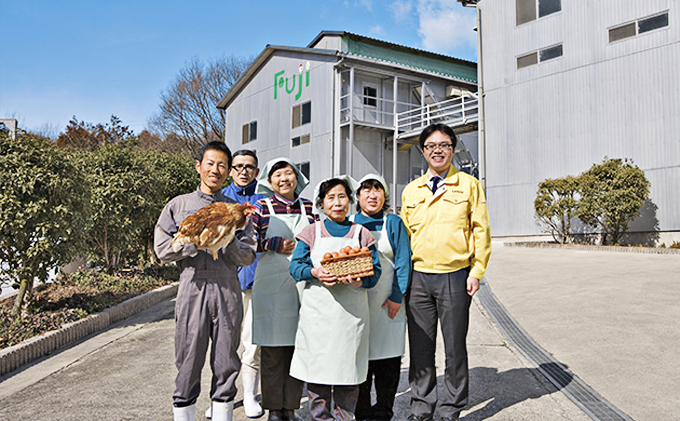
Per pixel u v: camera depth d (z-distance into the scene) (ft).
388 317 10.71
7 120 43.45
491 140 53.98
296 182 11.88
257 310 10.94
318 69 66.85
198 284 9.64
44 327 18.34
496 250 43.19
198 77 113.39
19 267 19.40
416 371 10.77
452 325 10.46
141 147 115.24
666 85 42.47
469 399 12.10
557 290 23.75
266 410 11.85
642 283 23.43
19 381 14.20
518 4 52.39
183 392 9.50
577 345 15.72
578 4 48.03
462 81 70.59
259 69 79.10
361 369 9.72
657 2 43.19
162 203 32.71
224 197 10.88
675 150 41.70
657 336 15.72
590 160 46.65
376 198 11.04
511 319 19.67
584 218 41.52
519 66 52.13
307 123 68.23
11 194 18.21
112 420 11.18
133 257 36.99
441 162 10.87
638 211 41.57
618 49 45.39
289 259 11.04
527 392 12.39
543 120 50.06
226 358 9.74
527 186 50.80
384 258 10.77
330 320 9.65
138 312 25.23
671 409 10.92
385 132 67.15
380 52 67.26
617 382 12.60
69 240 20.42
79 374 14.76
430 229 10.69
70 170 20.62
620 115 44.98
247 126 81.82
